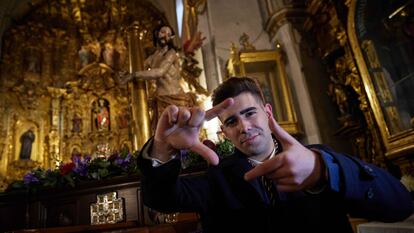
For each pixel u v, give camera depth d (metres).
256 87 1.11
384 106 3.84
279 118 5.29
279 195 1.02
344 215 1.00
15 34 10.12
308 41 5.66
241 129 1.05
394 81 3.77
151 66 5.61
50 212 2.88
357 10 4.27
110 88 10.10
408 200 0.86
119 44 10.82
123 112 9.66
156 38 5.86
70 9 11.24
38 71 9.88
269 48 6.23
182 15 8.00
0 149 8.29
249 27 6.43
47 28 10.66
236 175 1.10
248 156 1.12
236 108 1.06
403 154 3.45
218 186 1.12
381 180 0.81
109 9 11.45
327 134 5.00
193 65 6.31
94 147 9.09
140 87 6.00
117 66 10.44
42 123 9.09
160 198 0.93
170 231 1.73
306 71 5.42
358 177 0.75
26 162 8.34
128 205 2.81
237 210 1.05
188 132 0.78
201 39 6.25
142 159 0.90
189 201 1.06
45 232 1.45
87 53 10.52
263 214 1.02
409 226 2.23
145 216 2.76
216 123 5.07
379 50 4.00
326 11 5.02
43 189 2.93
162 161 0.90
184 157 2.88
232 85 1.09
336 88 4.82
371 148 4.41
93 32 11.05
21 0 10.40
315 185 0.69
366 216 0.80
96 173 2.93
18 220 2.86
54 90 9.53
